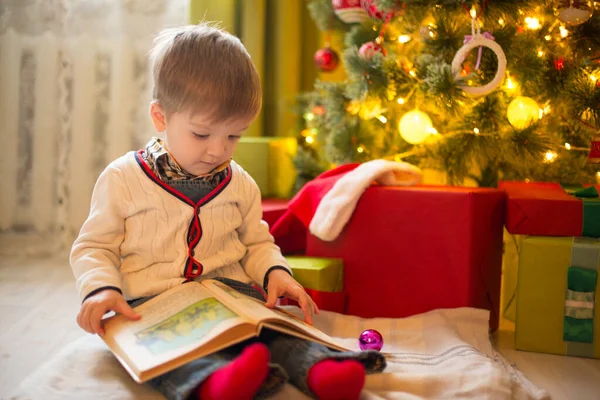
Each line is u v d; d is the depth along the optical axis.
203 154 1.08
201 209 1.14
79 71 2.02
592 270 1.28
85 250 1.08
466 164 1.69
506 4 1.52
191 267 1.12
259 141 1.84
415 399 1.00
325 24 1.82
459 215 1.35
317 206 1.51
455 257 1.36
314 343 1.00
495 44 1.46
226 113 1.05
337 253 1.49
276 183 1.87
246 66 1.09
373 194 1.44
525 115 1.51
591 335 1.29
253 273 1.22
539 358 1.29
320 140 1.90
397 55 1.73
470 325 1.30
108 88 2.06
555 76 1.55
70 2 2.00
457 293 1.36
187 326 0.95
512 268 1.62
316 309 1.15
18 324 1.40
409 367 1.11
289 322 0.99
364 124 1.76
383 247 1.43
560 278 1.30
